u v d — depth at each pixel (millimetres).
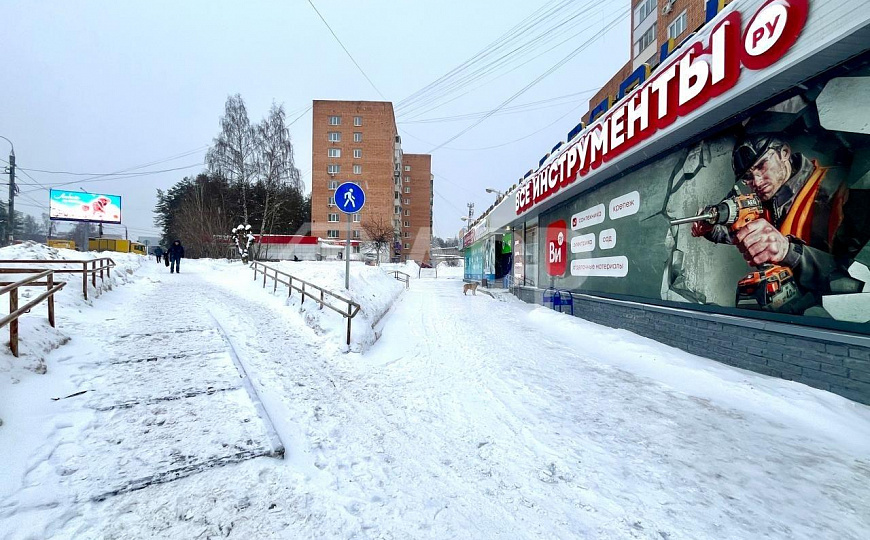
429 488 2656
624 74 21562
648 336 6609
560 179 9594
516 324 8875
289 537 2123
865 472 2750
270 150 29281
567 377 5012
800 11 3656
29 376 3723
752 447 3119
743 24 4355
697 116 5035
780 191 4406
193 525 2182
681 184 5977
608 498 2518
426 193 67562
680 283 6008
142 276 15141
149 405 3646
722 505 2420
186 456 2852
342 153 45594
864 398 3541
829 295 3900
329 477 2758
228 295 11188
